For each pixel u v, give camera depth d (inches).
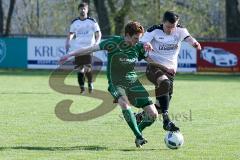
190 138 850.1
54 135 864.3
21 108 1195.3
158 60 853.8
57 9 4074.8
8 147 762.2
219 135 879.1
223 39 2410.2
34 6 4119.1
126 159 690.2
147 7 3523.6
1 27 3206.2
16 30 4106.8
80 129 925.2
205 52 2395.4
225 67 2406.5
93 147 769.6
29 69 2459.4
